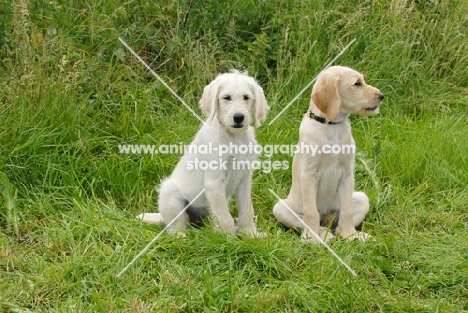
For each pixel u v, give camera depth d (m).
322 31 7.75
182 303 4.26
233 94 5.09
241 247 4.81
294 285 4.36
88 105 6.64
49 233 5.26
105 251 4.95
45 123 6.16
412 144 6.60
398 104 7.59
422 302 4.30
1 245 5.08
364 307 4.20
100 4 7.85
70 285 4.48
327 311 4.22
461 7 8.35
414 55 7.99
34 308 4.32
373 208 5.75
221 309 4.18
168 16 7.66
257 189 6.13
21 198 5.77
